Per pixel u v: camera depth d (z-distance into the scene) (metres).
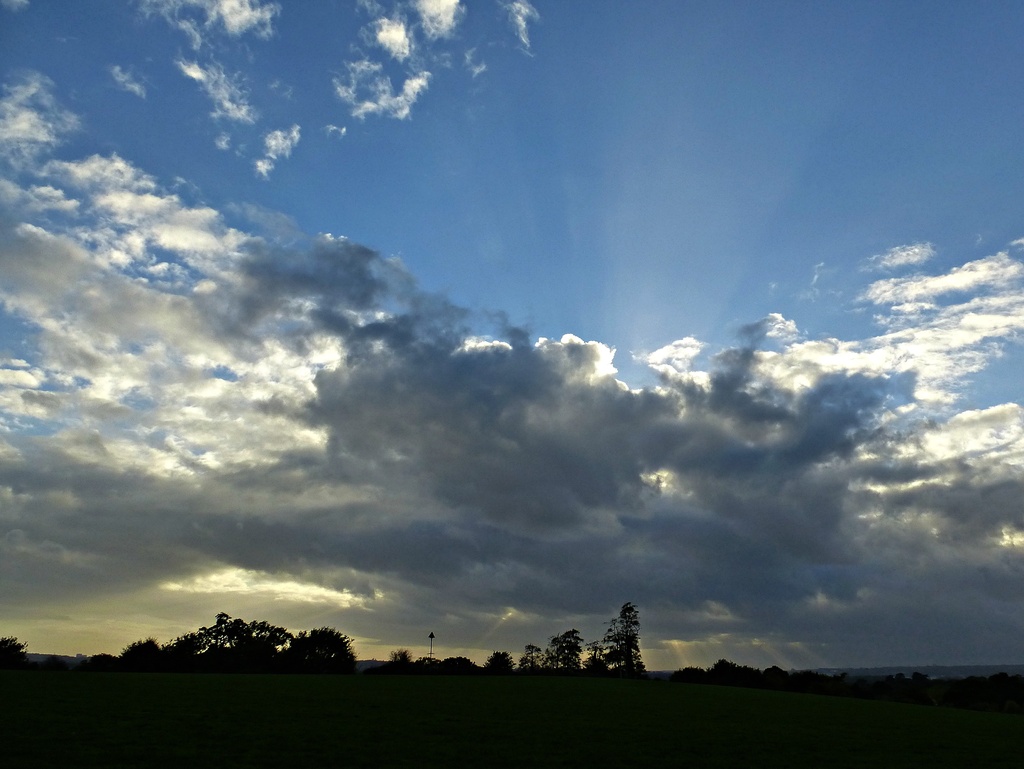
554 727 36.91
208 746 25.75
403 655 119.69
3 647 89.19
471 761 25.33
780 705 61.53
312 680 70.12
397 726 34.09
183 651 112.69
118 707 36.66
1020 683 118.81
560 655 146.38
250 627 122.19
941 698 117.12
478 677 90.75
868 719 51.59
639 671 128.12
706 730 38.75
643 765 26.33
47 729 28.00
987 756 33.25
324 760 24.08
